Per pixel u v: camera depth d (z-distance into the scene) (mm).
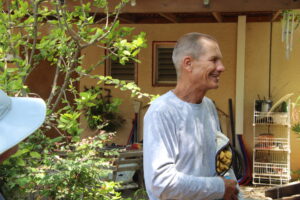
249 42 7363
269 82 7348
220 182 1925
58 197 3051
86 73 3590
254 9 5121
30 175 2912
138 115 7602
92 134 7211
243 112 7297
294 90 7273
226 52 7402
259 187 6863
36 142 3164
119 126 7605
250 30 7352
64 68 3697
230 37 7375
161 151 1872
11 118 1425
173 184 1825
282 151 7242
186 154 1953
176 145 1938
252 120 7387
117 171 5484
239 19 7020
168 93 2057
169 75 7648
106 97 7652
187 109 1991
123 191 6074
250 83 7395
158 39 7582
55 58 3711
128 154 5629
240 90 7082
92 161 3166
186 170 1962
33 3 3564
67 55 3607
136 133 7566
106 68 7676
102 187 3258
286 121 6984
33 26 3512
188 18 7422
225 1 5191
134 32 7633
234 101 7418
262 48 7332
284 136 7285
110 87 7691
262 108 7098
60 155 3268
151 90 7645
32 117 1442
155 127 1908
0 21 3260
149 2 5336
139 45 3486
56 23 3660
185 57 2006
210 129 2076
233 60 7391
